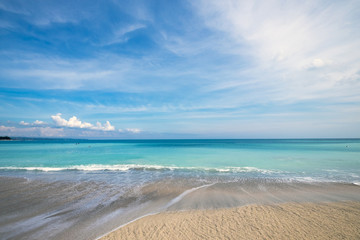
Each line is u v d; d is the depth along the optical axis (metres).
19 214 7.17
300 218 6.39
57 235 5.60
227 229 5.68
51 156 26.44
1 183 11.70
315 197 8.84
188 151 34.41
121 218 6.75
